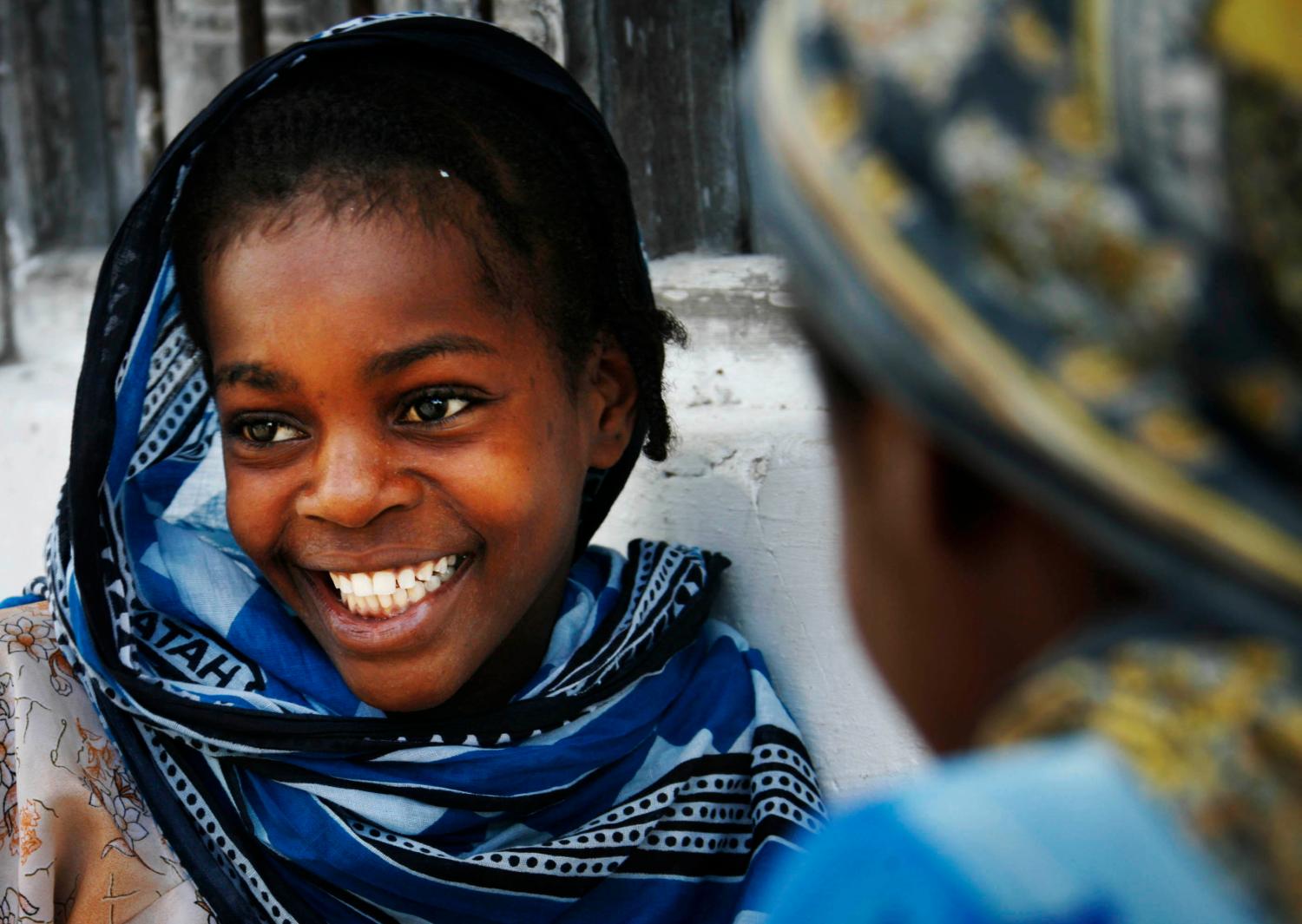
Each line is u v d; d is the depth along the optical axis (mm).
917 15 442
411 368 1145
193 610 1331
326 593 1234
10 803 1217
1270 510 390
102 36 2209
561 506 1263
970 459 435
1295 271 400
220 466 1435
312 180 1137
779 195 453
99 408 1242
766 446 1506
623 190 1335
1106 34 422
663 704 1373
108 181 2264
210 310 1175
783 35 473
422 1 1851
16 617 1298
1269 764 391
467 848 1278
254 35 2043
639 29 1777
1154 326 398
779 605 1502
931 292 415
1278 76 411
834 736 1477
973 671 488
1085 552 450
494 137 1223
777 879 1292
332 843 1239
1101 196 407
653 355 1377
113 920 1224
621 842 1302
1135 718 403
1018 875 391
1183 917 383
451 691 1228
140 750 1260
